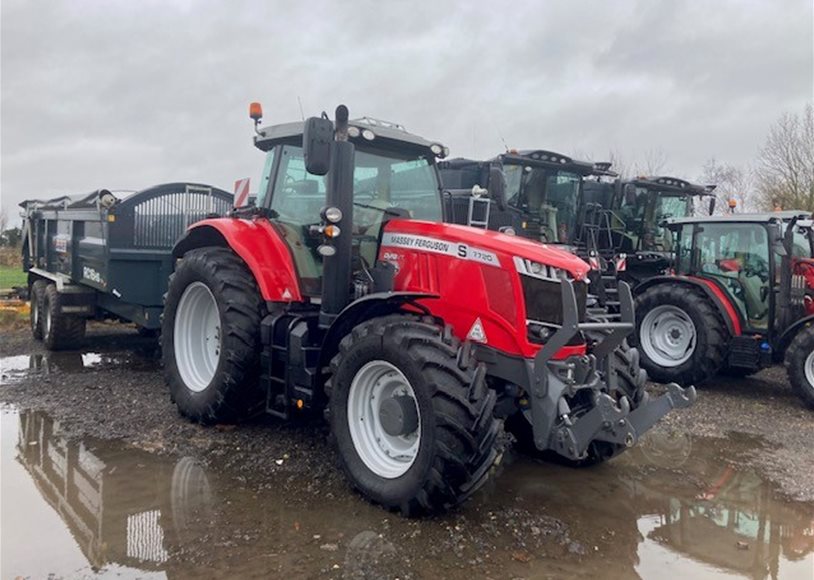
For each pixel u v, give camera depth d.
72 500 3.81
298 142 5.13
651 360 8.08
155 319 7.43
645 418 4.07
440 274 4.18
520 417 4.86
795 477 4.71
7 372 6.97
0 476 4.13
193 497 3.89
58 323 8.07
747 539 3.70
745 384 8.23
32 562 3.12
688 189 13.46
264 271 4.77
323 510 3.77
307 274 4.87
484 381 3.67
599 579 3.18
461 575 3.13
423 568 3.17
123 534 3.41
